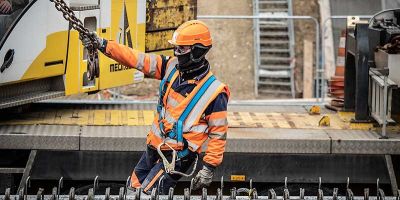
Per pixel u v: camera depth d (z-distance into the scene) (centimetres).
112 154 1219
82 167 1216
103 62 1290
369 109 1335
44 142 1195
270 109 1478
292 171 1241
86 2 1267
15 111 1337
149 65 1055
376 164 1247
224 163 1231
